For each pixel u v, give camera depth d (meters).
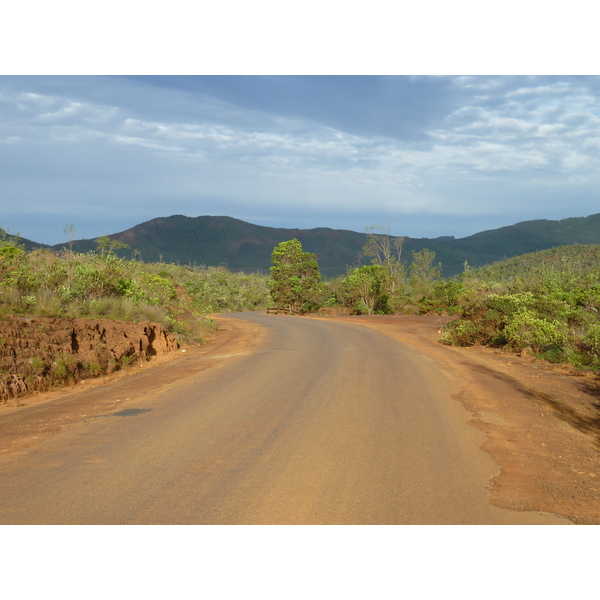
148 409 7.59
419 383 9.61
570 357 12.12
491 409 7.62
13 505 4.15
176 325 17.25
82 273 15.65
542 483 4.70
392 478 4.76
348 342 17.00
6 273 13.84
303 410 7.49
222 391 8.91
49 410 7.66
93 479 4.70
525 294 16.70
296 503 4.20
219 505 4.16
